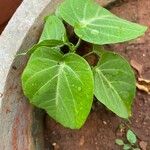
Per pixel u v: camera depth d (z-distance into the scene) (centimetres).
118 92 45
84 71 41
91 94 41
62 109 42
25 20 44
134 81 45
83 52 50
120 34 42
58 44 44
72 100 42
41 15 45
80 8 45
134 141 47
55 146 48
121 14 53
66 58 43
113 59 45
